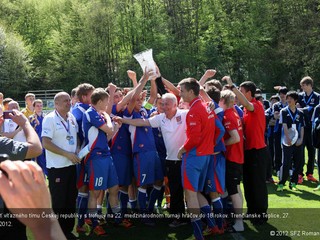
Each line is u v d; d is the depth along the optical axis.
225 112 4.81
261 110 5.07
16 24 47.69
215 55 40.19
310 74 34.50
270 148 9.31
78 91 5.05
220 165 4.66
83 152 4.35
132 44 43.34
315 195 6.79
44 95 39.41
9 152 1.92
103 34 43.00
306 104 8.48
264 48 39.94
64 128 4.42
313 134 7.01
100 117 4.59
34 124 7.42
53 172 4.38
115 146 5.15
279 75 39.81
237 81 41.28
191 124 4.23
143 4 44.59
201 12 42.25
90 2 43.41
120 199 5.27
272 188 7.43
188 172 4.33
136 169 5.10
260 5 40.06
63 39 43.94
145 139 5.13
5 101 7.57
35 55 46.94
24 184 0.72
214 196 4.75
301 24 35.97
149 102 6.02
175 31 42.91
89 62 43.72
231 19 41.22
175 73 41.12
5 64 41.25
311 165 8.14
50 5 48.09
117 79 43.19
